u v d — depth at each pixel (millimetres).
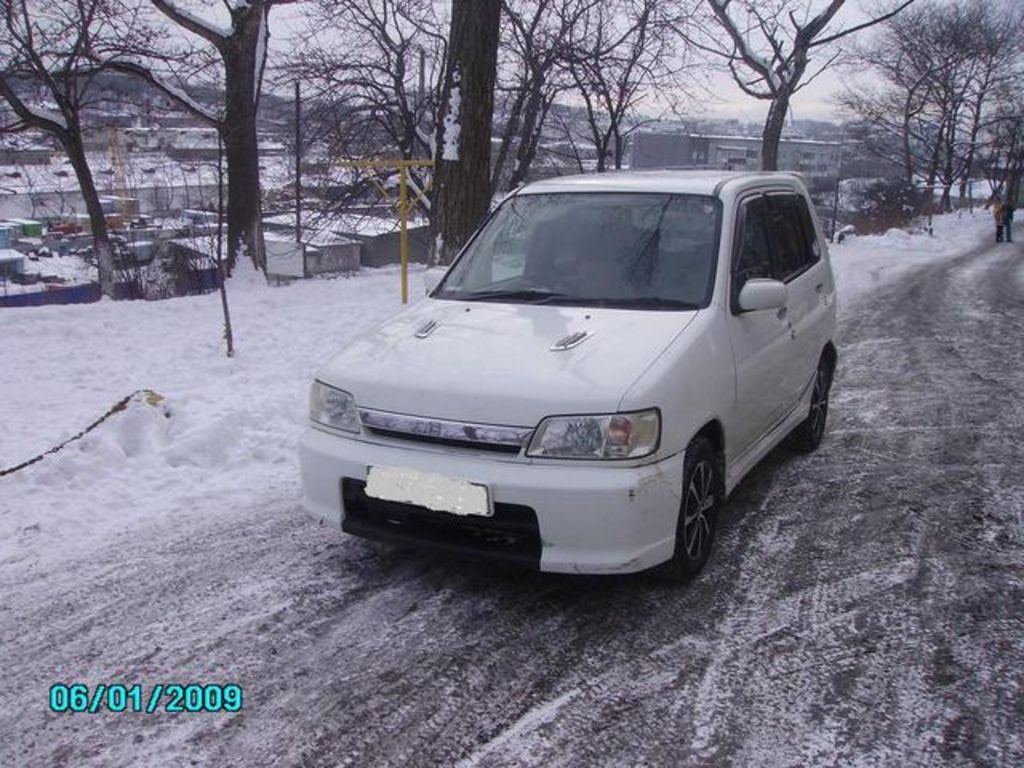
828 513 5051
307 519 4961
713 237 4602
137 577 4230
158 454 5836
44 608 3922
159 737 3025
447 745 2982
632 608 3916
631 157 22594
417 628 3752
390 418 3791
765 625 3777
